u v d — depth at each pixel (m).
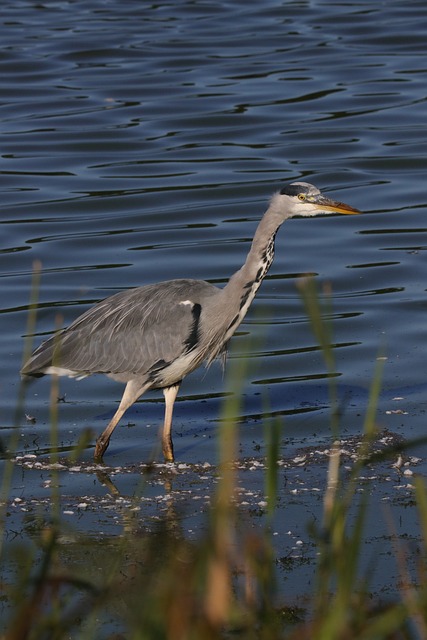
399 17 33.88
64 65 29.77
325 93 27.38
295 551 9.77
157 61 30.00
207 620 6.65
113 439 12.76
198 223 20.45
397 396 13.59
